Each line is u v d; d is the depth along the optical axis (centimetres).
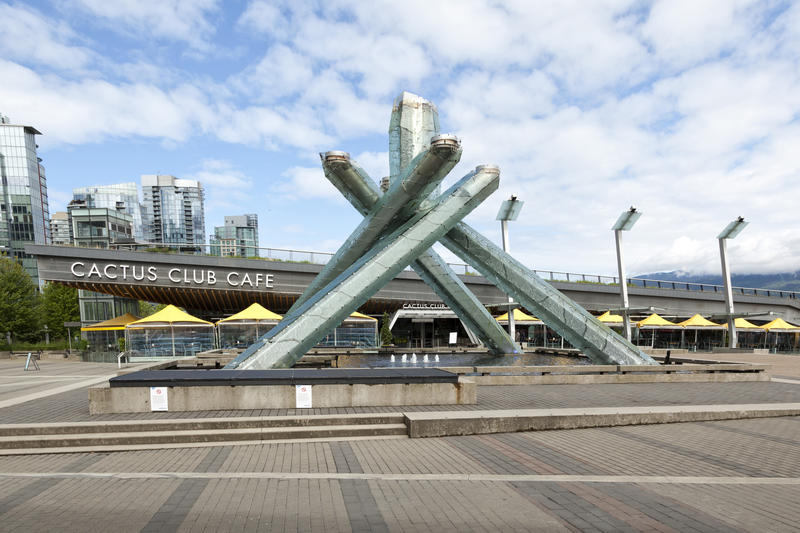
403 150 1823
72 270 3438
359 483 615
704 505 535
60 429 858
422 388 1096
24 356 4009
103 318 4144
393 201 1639
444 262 2133
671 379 1603
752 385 1554
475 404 1107
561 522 488
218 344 3134
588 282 4672
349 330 3228
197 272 3675
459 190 1691
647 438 868
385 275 1589
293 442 845
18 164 11762
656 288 4894
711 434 900
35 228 12006
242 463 716
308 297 1869
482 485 605
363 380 1074
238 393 1037
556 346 4241
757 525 481
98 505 540
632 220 3192
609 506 531
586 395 1284
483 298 4481
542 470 671
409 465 697
